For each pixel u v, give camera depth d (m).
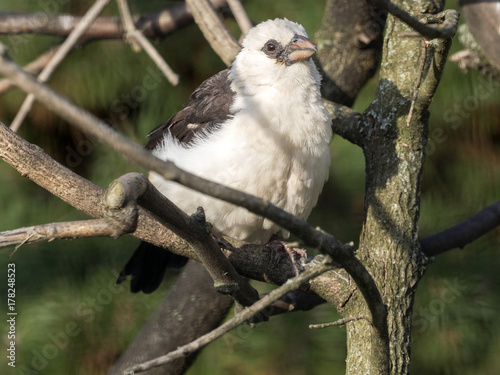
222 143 6.74
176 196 6.78
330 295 5.71
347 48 7.82
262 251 6.00
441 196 10.27
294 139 6.70
